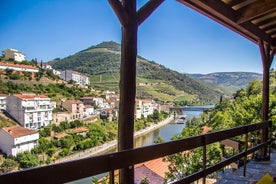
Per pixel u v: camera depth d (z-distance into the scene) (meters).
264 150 4.62
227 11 3.31
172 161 12.01
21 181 1.12
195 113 89.12
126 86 2.02
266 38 4.61
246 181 3.46
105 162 1.57
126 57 2.02
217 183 3.40
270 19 3.98
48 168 1.23
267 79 4.79
